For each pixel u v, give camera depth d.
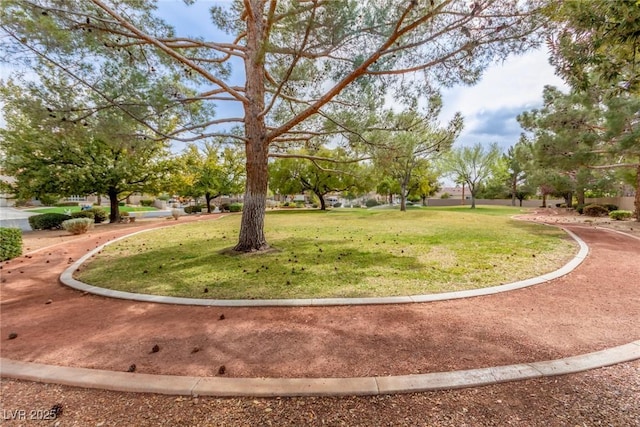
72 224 11.09
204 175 25.25
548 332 3.00
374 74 5.55
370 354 2.61
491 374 2.28
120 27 5.83
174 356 2.62
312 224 13.52
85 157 14.15
